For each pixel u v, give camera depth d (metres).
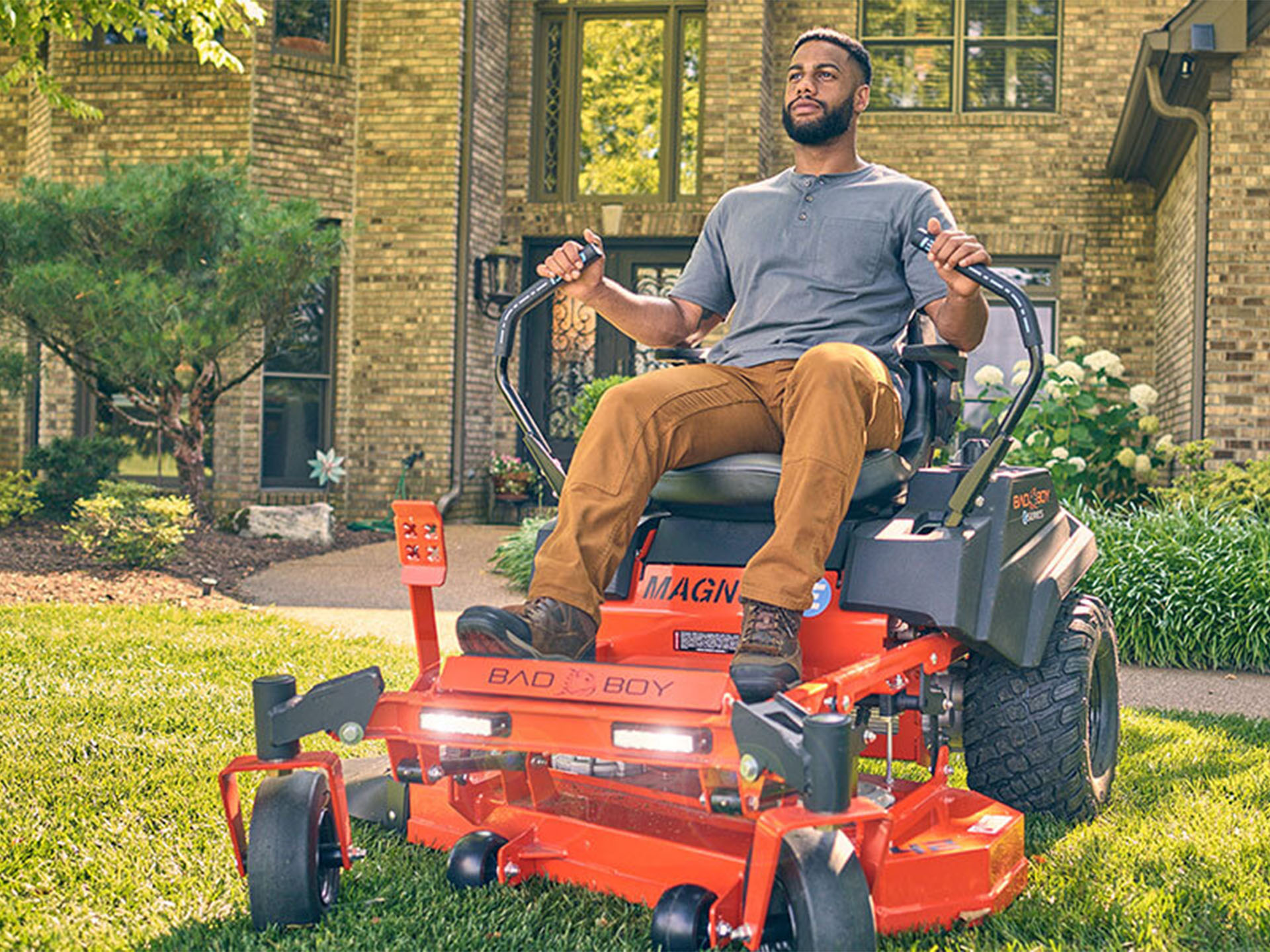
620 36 12.80
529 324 12.73
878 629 2.90
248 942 2.53
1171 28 9.59
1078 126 12.45
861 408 2.76
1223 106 9.80
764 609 2.61
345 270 11.87
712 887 2.58
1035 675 3.45
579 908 2.74
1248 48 9.73
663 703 2.44
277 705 2.59
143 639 6.07
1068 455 9.84
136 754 4.00
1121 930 2.65
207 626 6.62
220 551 9.32
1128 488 10.35
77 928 2.61
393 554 9.96
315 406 11.87
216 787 3.62
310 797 2.61
